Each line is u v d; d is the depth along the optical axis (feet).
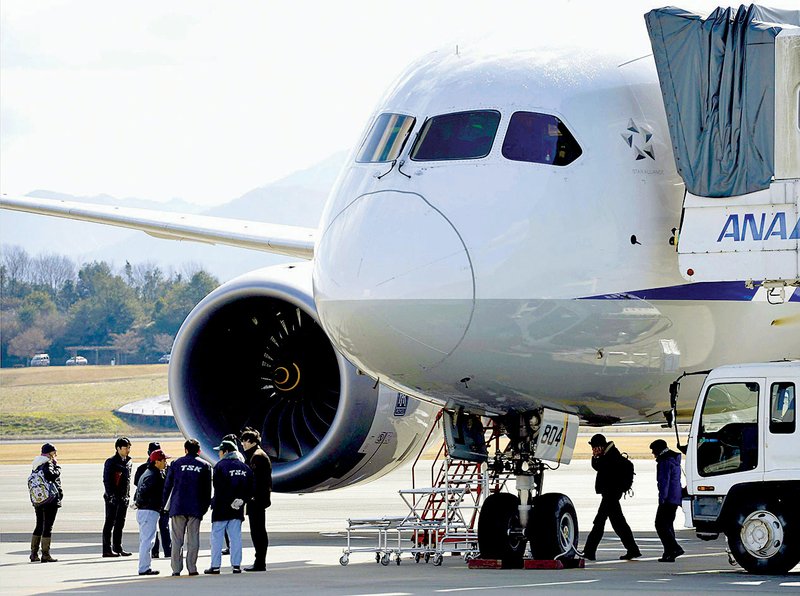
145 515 124.88
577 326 107.96
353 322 107.96
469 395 112.47
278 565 131.95
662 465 131.64
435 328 105.81
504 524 119.44
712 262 109.29
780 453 111.55
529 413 118.73
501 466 120.98
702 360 116.26
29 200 161.48
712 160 109.91
